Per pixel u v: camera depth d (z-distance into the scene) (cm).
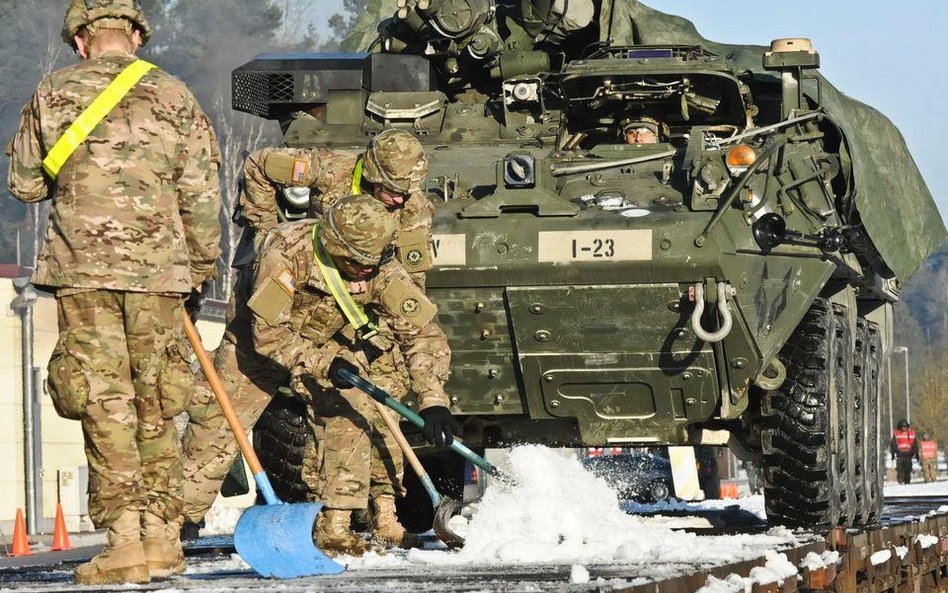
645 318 2136
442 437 1673
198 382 1705
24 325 5616
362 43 3100
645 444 2284
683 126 2572
